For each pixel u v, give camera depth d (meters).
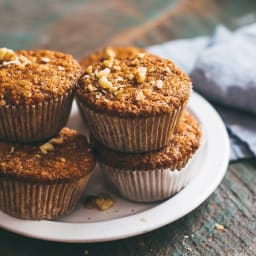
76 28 0.68
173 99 0.43
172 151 0.45
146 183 0.45
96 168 0.49
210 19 0.69
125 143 0.44
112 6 0.72
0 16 0.70
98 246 0.43
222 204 0.47
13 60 0.46
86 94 0.44
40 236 0.42
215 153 0.48
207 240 0.44
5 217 0.43
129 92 0.43
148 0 0.73
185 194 0.45
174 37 0.66
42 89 0.44
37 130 0.45
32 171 0.42
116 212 0.45
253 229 0.45
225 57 0.57
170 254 0.43
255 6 0.71
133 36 0.66
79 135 0.46
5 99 0.43
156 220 0.43
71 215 0.45
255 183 0.49
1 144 0.45
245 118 0.55
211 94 0.56
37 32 0.67
